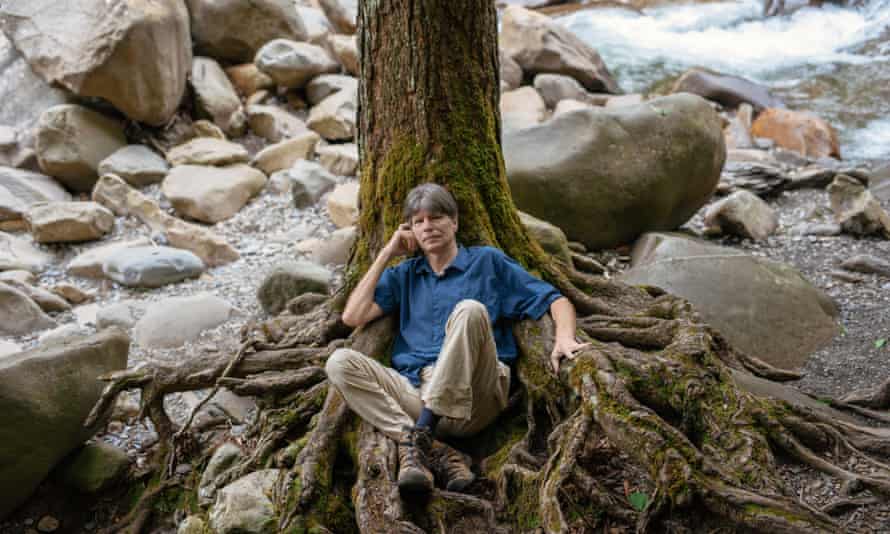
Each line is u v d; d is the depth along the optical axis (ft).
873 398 12.19
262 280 17.78
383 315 12.01
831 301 15.71
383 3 12.41
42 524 11.98
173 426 13.14
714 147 18.99
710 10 40.24
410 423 10.32
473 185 12.81
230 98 24.26
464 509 9.80
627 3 41.93
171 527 11.79
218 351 12.81
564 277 13.41
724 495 8.82
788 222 20.02
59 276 18.28
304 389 12.16
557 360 10.93
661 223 18.84
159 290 17.69
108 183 20.42
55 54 21.86
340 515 10.07
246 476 10.85
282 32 26.50
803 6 39.11
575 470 9.64
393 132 12.78
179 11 22.77
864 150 25.71
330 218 20.34
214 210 20.49
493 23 12.98
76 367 12.51
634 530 9.36
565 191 17.65
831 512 9.45
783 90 31.04
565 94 28.35
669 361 10.64
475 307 10.17
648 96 30.40
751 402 10.55
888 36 35.24
